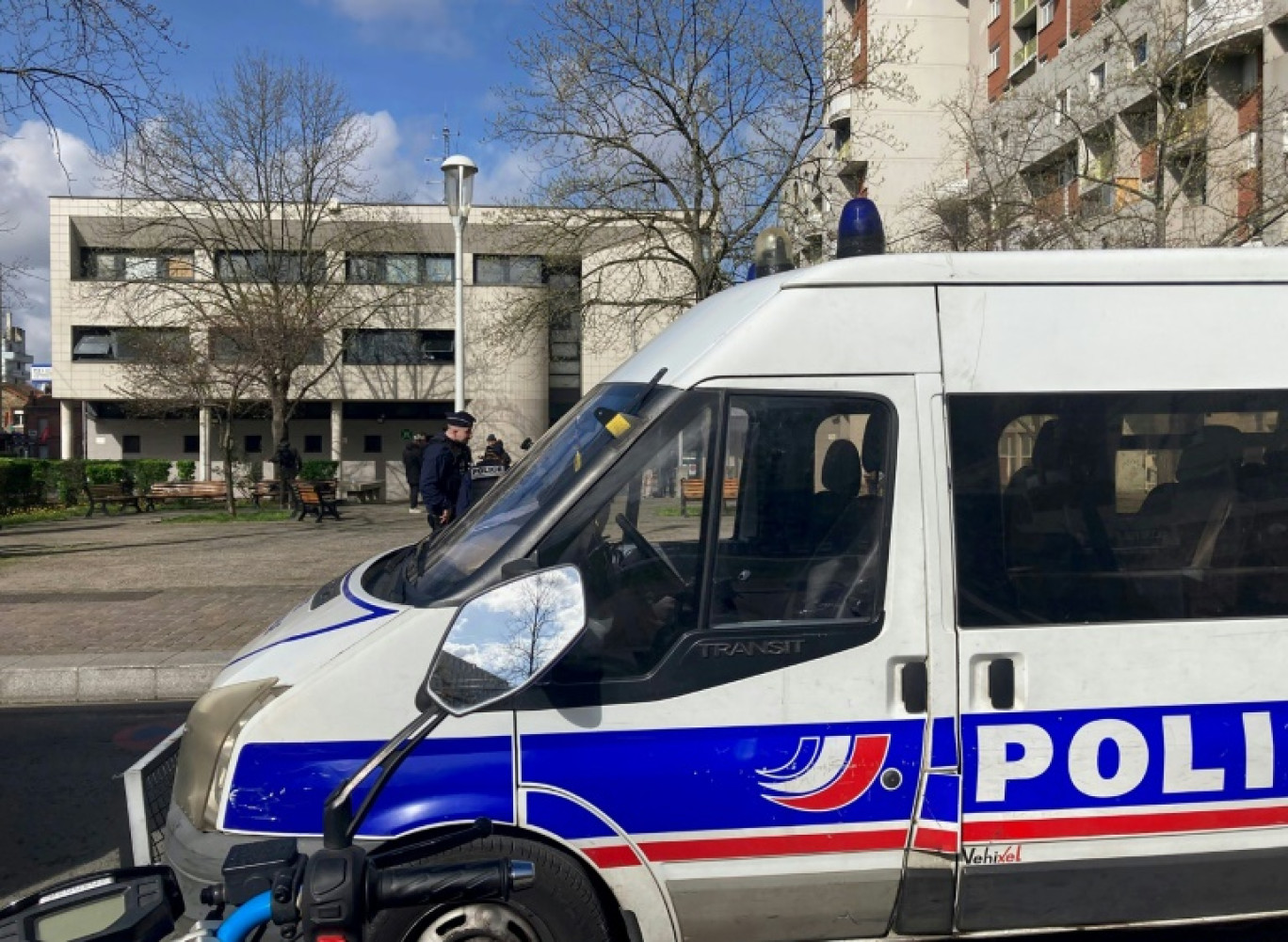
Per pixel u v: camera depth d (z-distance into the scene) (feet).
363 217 120.88
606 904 9.77
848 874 9.75
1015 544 10.07
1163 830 10.11
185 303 106.73
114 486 85.81
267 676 9.75
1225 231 62.95
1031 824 9.94
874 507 10.02
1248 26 73.05
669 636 9.70
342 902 6.14
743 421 10.01
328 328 104.12
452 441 31.63
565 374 153.48
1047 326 10.30
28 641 27.32
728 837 9.57
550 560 9.81
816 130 64.44
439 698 8.34
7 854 15.62
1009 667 9.92
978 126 87.25
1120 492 10.27
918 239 80.07
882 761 9.77
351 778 7.99
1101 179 67.72
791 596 9.88
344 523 69.41
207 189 101.96
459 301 54.08
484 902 9.21
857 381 10.07
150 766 11.05
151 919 6.26
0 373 71.26
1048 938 12.15
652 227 65.92
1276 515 10.44
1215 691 10.17
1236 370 10.48
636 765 9.46
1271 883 10.30
